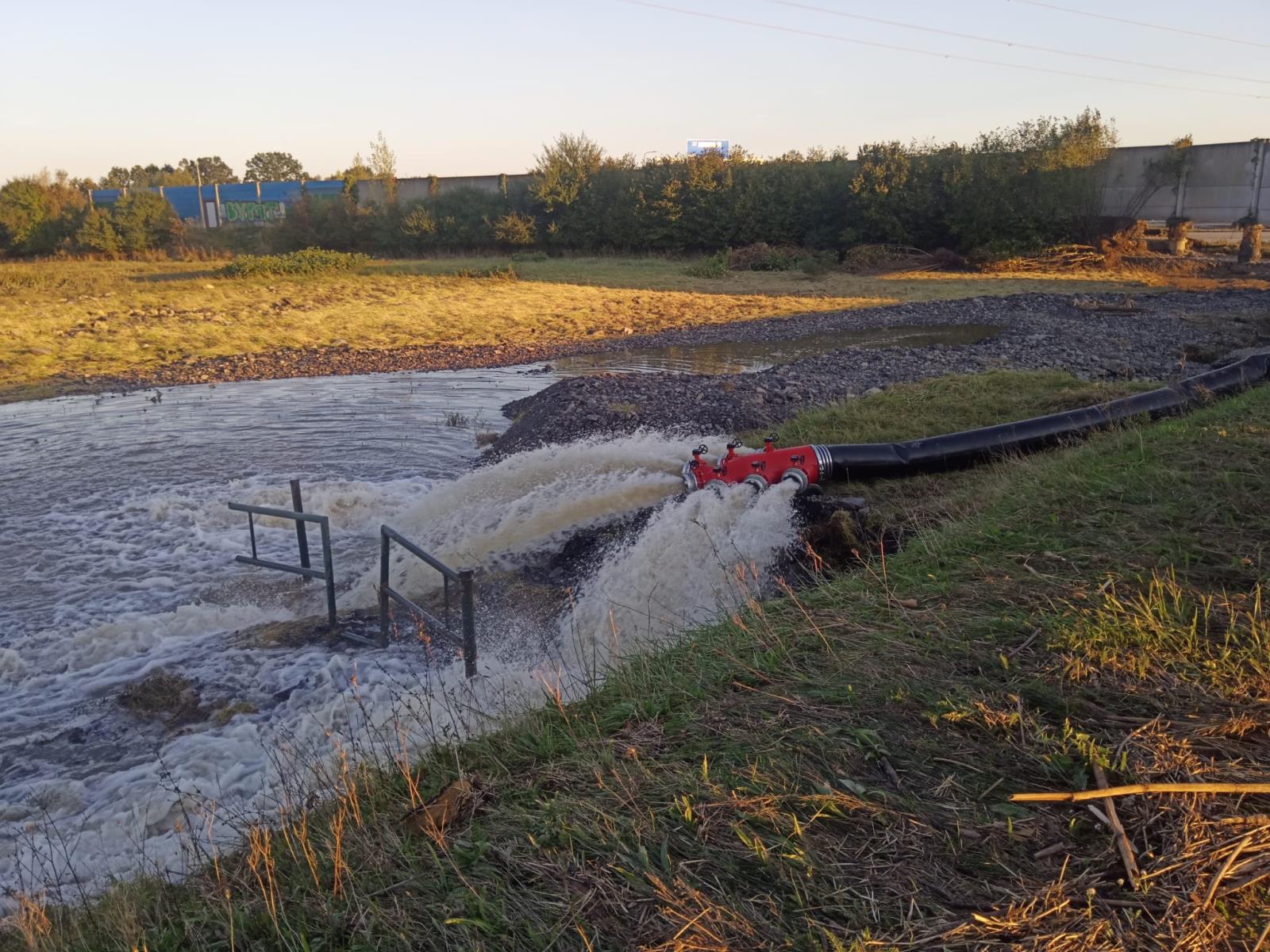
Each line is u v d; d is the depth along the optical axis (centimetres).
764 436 1070
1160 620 402
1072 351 1698
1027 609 439
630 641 580
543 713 422
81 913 356
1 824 483
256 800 458
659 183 4353
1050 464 740
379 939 276
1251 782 296
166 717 583
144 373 1831
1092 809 291
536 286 3219
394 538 626
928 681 379
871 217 3734
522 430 1248
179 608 737
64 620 733
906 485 859
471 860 308
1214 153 3450
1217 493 568
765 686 401
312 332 2325
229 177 13038
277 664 643
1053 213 3500
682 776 333
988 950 243
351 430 1343
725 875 282
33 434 1334
